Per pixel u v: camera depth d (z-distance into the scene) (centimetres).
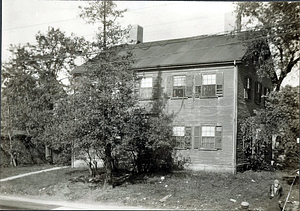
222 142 2175
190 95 2305
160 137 2012
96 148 1886
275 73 2528
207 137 2230
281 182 1917
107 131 1755
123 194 1739
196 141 2256
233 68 2183
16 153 3038
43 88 3069
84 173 2338
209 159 2208
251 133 2208
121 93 1823
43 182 2127
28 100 3103
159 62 2458
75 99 1830
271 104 2138
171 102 2369
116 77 1831
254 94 2473
